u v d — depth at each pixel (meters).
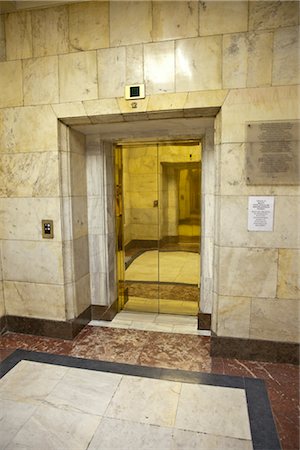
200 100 2.68
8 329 3.43
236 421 2.05
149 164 4.17
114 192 3.82
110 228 3.72
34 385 2.45
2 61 3.08
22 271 3.31
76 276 3.35
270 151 2.59
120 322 3.68
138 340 3.21
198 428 1.99
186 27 2.65
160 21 2.70
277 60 2.52
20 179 3.18
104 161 3.55
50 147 3.05
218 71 2.63
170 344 3.12
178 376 2.56
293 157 2.56
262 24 2.52
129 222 4.39
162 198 4.25
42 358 2.86
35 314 3.33
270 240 2.68
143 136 3.39
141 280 4.49
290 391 2.37
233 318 2.82
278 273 2.70
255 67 2.56
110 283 3.74
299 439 1.91
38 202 3.16
